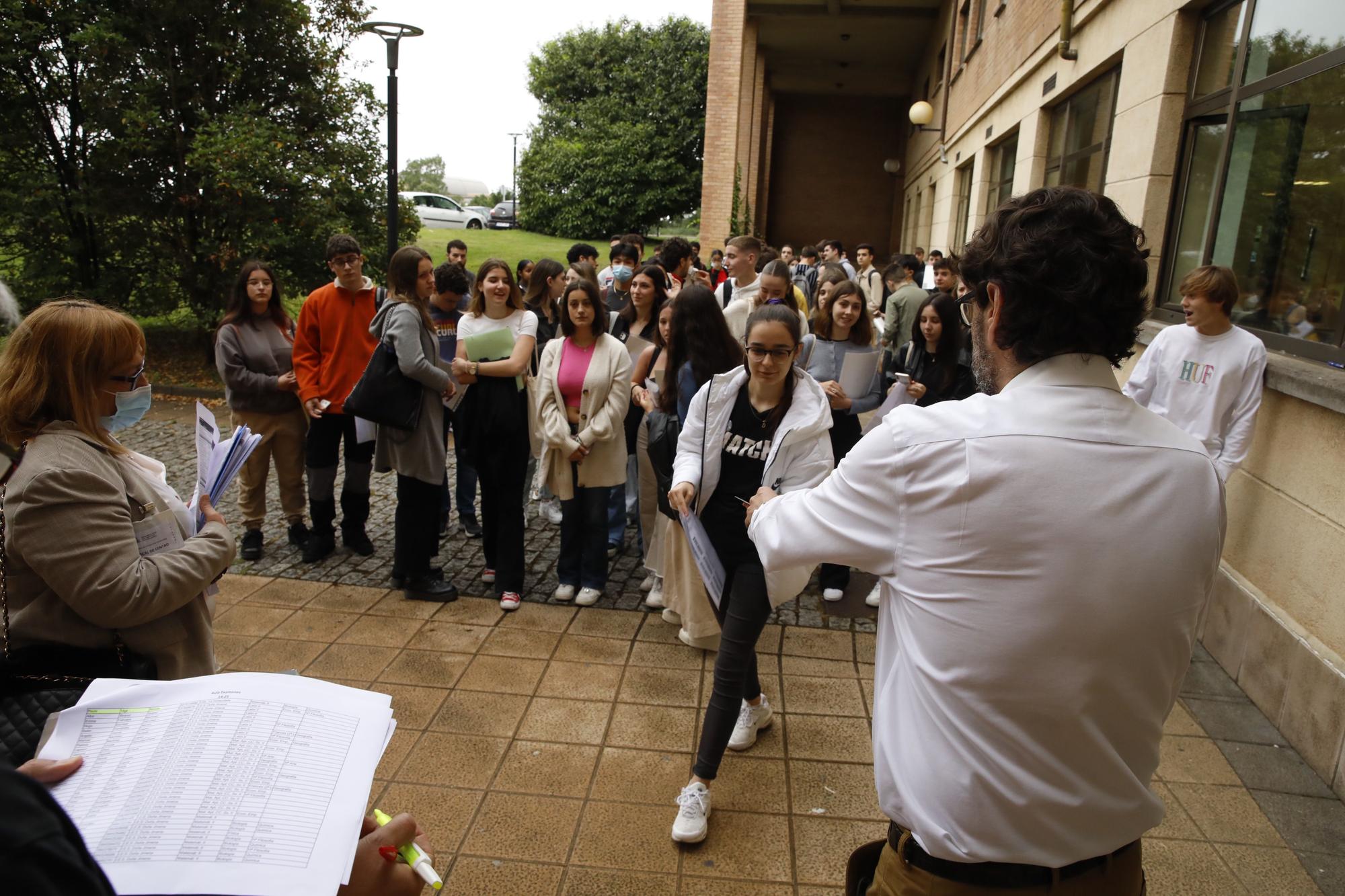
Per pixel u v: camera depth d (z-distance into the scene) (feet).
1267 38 13.53
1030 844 3.90
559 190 90.53
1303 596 10.87
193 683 4.51
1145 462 3.73
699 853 8.62
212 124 32.50
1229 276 11.87
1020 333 3.92
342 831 3.94
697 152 89.15
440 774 9.76
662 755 10.19
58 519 5.61
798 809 9.31
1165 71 16.43
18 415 5.86
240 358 15.55
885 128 82.28
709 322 11.69
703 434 9.36
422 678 11.81
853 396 13.28
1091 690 3.73
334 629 13.21
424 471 13.62
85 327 5.94
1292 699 10.70
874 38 62.39
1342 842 8.95
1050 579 3.66
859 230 84.02
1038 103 26.21
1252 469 12.41
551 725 10.74
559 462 13.91
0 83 31.48
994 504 3.71
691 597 11.83
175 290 36.17
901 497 4.00
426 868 4.28
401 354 13.06
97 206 32.99
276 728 4.28
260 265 15.76
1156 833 9.05
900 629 4.22
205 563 6.32
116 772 4.05
